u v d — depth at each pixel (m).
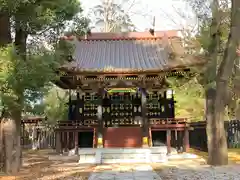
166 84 18.23
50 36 11.82
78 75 15.98
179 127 16.73
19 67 8.78
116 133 17.91
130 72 15.86
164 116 18.98
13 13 9.16
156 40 20.66
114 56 18.48
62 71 14.85
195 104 21.80
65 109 23.09
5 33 10.56
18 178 9.86
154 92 19.20
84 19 12.70
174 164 13.33
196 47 14.02
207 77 12.79
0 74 8.52
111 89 18.61
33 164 13.85
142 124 17.02
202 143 18.86
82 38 20.48
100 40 20.83
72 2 11.40
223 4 13.26
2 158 10.78
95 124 17.17
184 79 16.48
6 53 8.80
